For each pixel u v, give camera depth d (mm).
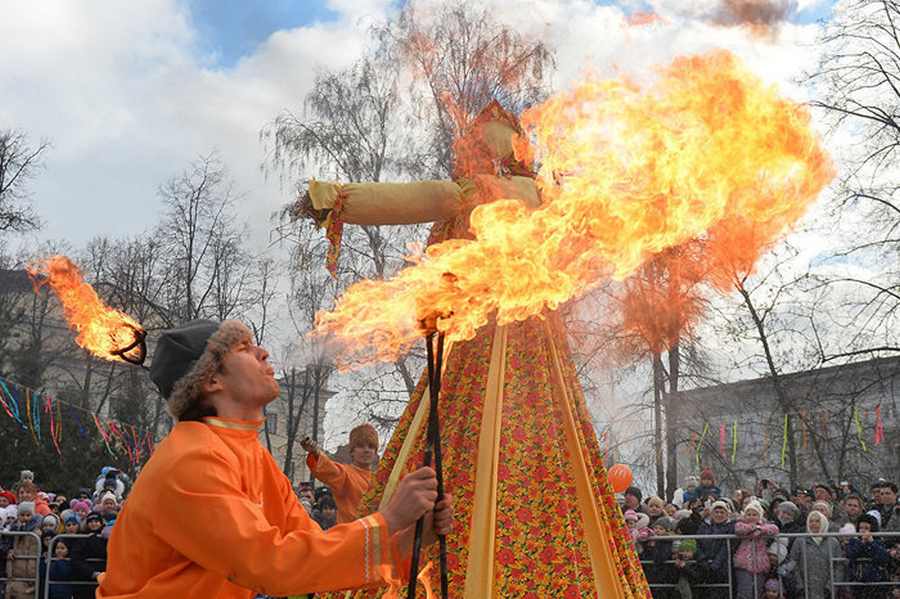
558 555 3477
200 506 2367
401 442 3793
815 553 8656
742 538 8789
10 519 10352
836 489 11438
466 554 3465
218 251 22781
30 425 12930
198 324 2695
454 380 3750
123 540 2471
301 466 26312
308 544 2391
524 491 3561
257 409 2693
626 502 9859
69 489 20062
